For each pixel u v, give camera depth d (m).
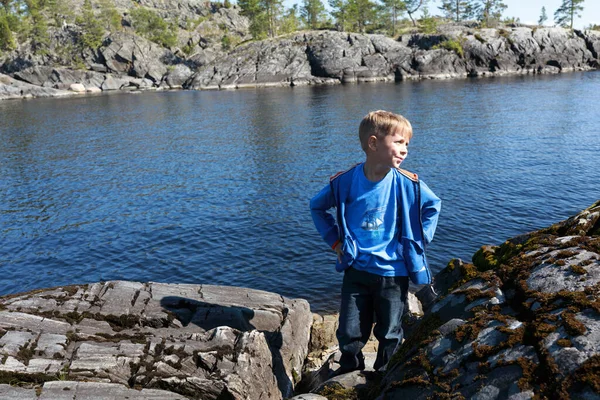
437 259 11.45
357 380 3.58
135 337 4.71
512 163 20.36
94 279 11.27
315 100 56.66
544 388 2.21
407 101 50.44
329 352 6.21
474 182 17.75
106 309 5.17
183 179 20.53
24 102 74.50
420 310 5.71
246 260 11.81
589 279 2.74
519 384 2.29
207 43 139.12
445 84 74.69
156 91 92.69
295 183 19.14
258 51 97.25
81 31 117.38
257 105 54.16
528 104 42.19
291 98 61.28
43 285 11.05
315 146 27.27
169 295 5.57
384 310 3.48
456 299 3.33
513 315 2.85
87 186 20.08
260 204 16.34
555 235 3.81
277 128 35.06
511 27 110.62
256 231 13.69
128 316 5.09
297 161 23.34
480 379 2.48
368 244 3.40
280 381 4.98
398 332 3.59
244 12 118.12
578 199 15.27
